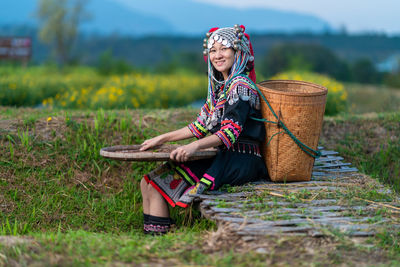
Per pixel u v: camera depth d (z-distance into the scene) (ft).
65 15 121.29
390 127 21.18
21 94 34.96
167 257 9.07
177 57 103.76
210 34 13.07
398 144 19.85
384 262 8.93
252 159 12.73
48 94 41.93
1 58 68.69
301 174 13.25
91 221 14.10
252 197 12.06
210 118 13.03
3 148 16.17
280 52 122.01
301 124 12.58
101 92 30.96
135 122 19.16
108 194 15.57
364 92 50.52
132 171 16.52
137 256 9.04
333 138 20.49
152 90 37.11
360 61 127.85
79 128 17.69
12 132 16.99
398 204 11.98
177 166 12.59
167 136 13.41
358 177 14.30
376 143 20.12
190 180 12.43
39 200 14.65
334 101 29.12
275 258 8.88
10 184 15.06
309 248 9.34
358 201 12.05
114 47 392.47
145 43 405.80
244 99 12.16
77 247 9.39
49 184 15.40
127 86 33.83
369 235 10.06
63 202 14.74
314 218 10.82
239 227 10.11
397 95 47.34
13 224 13.28
